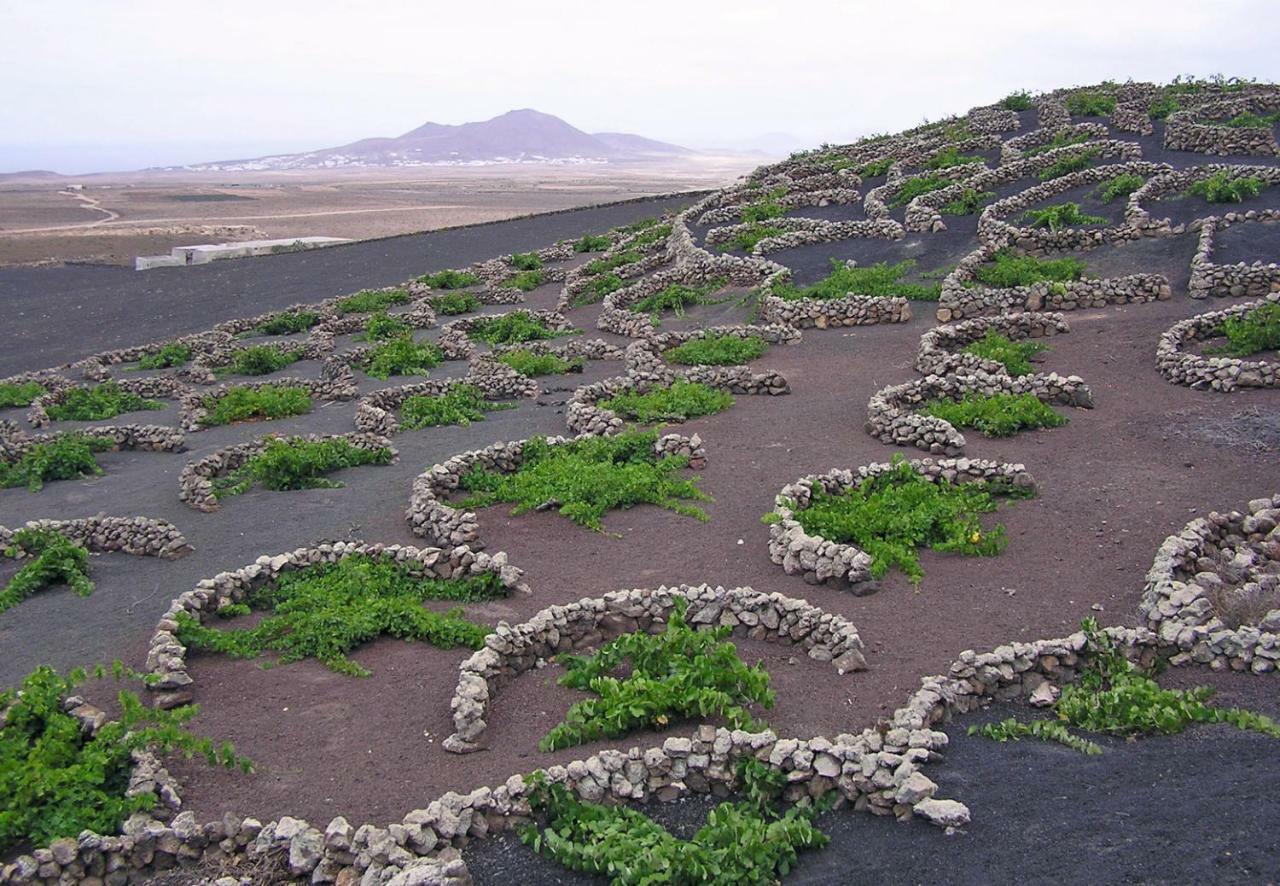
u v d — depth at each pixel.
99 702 11.02
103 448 23.11
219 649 12.05
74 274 56.72
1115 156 35.12
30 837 8.69
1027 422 17.83
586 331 31.58
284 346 32.84
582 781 8.66
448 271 43.03
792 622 11.47
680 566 13.73
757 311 28.66
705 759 8.79
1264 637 9.92
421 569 13.77
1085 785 8.36
